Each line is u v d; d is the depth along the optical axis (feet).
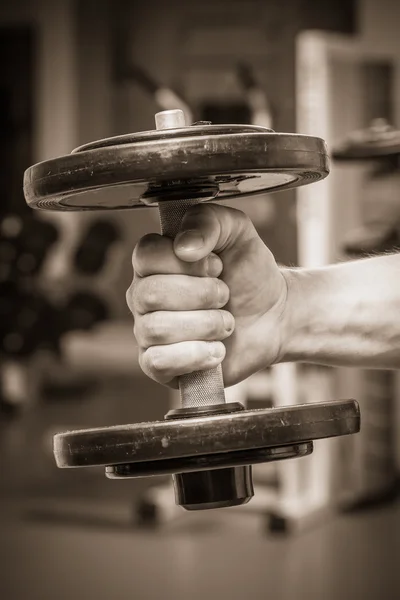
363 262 3.81
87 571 10.06
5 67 28.19
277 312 3.56
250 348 3.54
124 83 27.45
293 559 10.34
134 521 12.23
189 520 12.25
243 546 10.96
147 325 2.97
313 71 11.14
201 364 2.95
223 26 26.05
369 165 10.32
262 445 2.61
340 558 10.32
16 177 28.09
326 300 3.66
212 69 26.27
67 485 14.51
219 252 3.36
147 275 3.01
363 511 12.40
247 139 2.56
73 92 27.91
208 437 2.58
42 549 11.00
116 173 2.55
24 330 19.04
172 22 26.66
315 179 3.06
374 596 8.96
